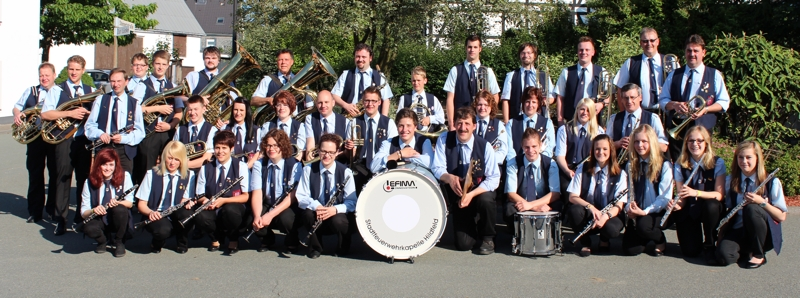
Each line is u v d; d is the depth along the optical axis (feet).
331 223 19.77
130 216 20.39
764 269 18.76
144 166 24.70
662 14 53.26
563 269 18.83
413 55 66.33
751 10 47.57
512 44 64.03
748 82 27.17
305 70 25.04
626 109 22.45
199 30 170.60
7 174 35.60
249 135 23.90
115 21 51.90
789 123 31.24
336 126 23.39
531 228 20.12
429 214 19.16
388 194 19.22
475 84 25.76
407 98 26.05
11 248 21.02
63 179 23.31
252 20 57.93
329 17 50.16
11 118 66.64
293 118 24.41
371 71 26.17
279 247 21.68
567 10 64.39
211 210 20.35
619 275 18.20
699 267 18.97
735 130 28.99
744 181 19.20
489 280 17.75
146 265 19.25
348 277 18.06
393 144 21.76
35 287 17.01
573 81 24.99
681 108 22.07
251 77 72.13
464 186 20.20
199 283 17.47
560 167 22.38
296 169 21.07
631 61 24.77
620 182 20.24
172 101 25.52
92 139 23.38
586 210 20.15
